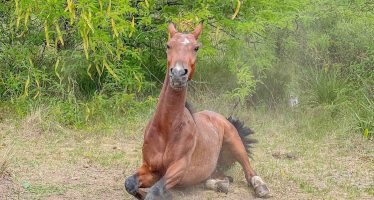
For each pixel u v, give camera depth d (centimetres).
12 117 1191
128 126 1184
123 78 1248
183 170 778
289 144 1135
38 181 890
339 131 1191
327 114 1258
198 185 878
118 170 959
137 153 1056
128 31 1302
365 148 1128
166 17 1265
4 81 1259
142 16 1307
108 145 1093
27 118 1153
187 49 742
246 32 1256
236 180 930
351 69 1351
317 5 1386
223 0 1288
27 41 1283
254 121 1241
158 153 777
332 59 1396
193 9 1277
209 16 1277
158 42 1369
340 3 1399
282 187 911
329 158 1070
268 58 1303
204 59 1394
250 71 1284
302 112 1283
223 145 897
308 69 1392
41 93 1237
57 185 877
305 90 1360
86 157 1013
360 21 1366
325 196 884
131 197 841
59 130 1143
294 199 864
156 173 791
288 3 1312
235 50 1288
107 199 831
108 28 1265
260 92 1355
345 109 1258
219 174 906
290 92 1348
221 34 1387
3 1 1284
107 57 1272
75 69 1245
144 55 1330
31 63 1220
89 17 1112
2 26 1295
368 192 910
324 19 1406
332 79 1330
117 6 1173
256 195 861
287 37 1408
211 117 883
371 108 1234
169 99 762
